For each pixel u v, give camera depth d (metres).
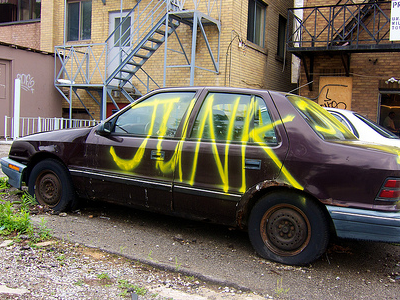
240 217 4.15
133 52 11.98
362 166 3.69
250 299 3.27
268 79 14.57
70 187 5.27
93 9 14.64
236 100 4.38
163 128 4.70
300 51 11.13
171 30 12.07
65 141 5.24
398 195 3.63
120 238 4.53
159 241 4.52
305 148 3.90
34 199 5.46
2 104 13.88
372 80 11.44
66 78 15.48
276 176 3.97
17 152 5.66
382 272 4.01
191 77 11.00
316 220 3.85
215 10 12.14
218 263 3.97
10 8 18.31
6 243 4.12
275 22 14.91
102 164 4.96
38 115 14.76
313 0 12.09
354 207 3.69
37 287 3.23
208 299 3.23
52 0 15.51
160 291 3.32
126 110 5.04
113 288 3.31
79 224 4.94
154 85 13.38
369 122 6.76
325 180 3.78
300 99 4.58
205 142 4.36
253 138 4.17
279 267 3.94
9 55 13.79
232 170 4.17
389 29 10.70
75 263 3.76
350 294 3.46
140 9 13.63
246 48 12.97
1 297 3.02
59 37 15.61
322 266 4.07
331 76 11.84
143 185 4.64
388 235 3.59
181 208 4.49
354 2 11.59
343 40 10.53
